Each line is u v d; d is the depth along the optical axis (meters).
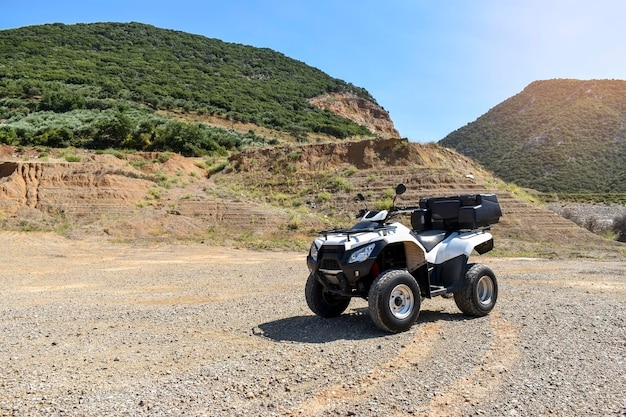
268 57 120.50
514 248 20.36
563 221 24.38
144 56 99.94
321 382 4.54
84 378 4.74
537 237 23.05
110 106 62.66
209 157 41.06
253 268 14.66
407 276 6.37
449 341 5.86
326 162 32.84
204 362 5.18
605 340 5.77
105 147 45.94
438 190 27.06
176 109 71.19
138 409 3.98
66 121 51.97
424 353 5.39
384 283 6.16
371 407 3.97
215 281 11.96
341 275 6.43
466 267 7.29
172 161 35.62
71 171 29.66
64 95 62.19
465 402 4.04
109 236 23.36
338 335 6.25
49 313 8.13
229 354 5.47
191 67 99.06
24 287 11.47
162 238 23.14
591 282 10.90
